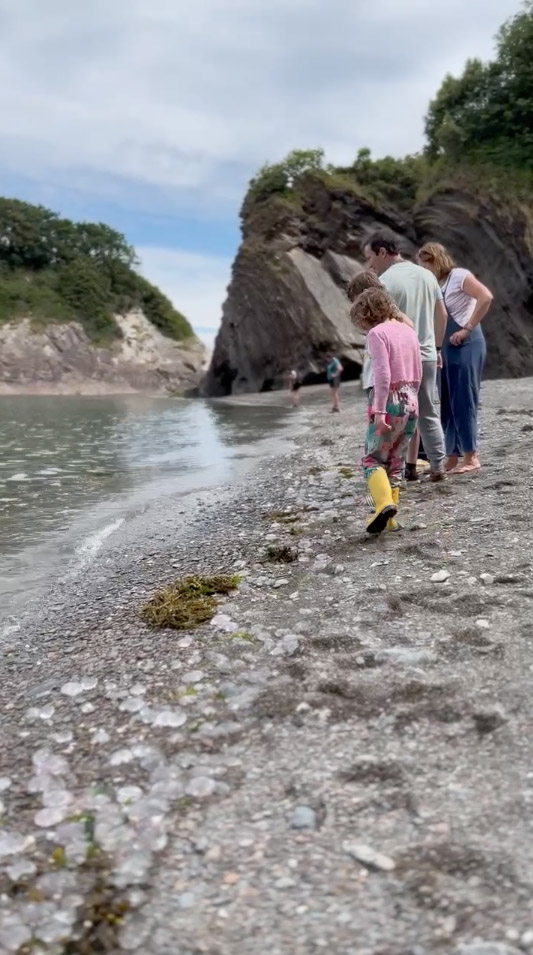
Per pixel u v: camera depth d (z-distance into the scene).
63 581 5.65
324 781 2.41
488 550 4.70
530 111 36.72
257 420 23.50
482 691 2.87
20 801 2.50
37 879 2.07
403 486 6.94
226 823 2.25
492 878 1.89
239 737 2.77
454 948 1.69
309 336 41.75
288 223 43.97
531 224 33.41
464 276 6.89
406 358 5.28
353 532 5.70
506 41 38.38
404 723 2.71
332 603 4.11
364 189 43.81
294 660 3.38
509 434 10.27
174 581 5.18
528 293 33.06
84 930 1.87
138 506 8.69
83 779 2.60
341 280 42.72
